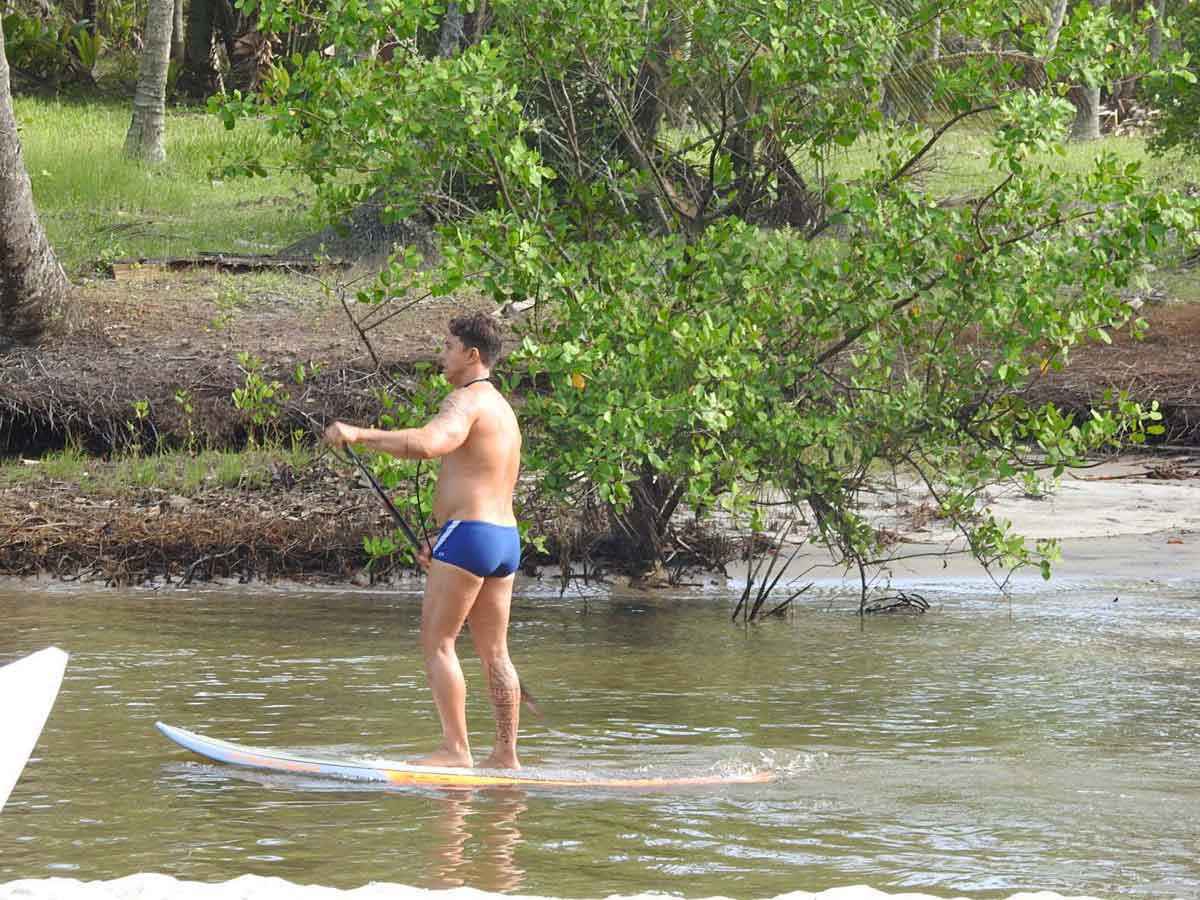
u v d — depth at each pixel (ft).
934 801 71.67
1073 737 84.89
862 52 120.37
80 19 520.01
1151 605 129.70
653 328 115.14
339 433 75.36
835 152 139.95
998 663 106.63
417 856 62.03
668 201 135.95
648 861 61.72
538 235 117.08
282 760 77.00
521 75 128.88
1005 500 173.58
